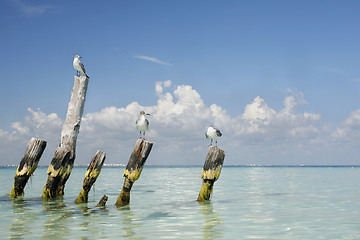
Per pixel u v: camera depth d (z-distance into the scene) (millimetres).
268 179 38000
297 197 19422
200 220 12578
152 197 19484
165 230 11008
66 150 17047
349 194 21094
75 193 21156
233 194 20953
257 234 10469
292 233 10602
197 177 43625
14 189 17234
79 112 17531
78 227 11469
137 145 15289
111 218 13000
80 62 18156
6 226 11664
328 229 11156
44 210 14734
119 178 40438
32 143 17219
